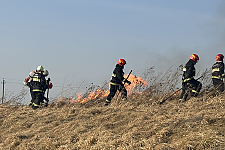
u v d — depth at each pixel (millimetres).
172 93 12414
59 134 7895
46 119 9789
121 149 5816
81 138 7105
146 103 11336
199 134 5621
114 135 6852
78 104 12781
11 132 9133
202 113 7520
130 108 9766
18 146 7566
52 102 13078
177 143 5562
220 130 5820
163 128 6422
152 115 8398
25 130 9102
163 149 5406
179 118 7109
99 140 6660
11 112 12055
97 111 9586
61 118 9570
